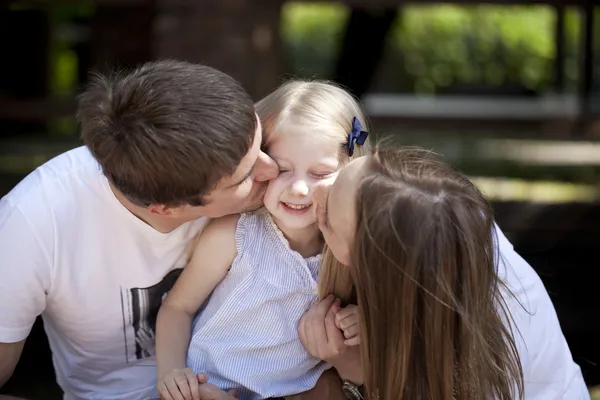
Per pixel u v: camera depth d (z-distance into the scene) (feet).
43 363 13.12
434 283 5.20
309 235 6.61
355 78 23.16
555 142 27.04
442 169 5.60
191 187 5.71
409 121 23.04
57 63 40.29
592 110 23.47
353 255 5.51
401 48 44.19
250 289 6.47
